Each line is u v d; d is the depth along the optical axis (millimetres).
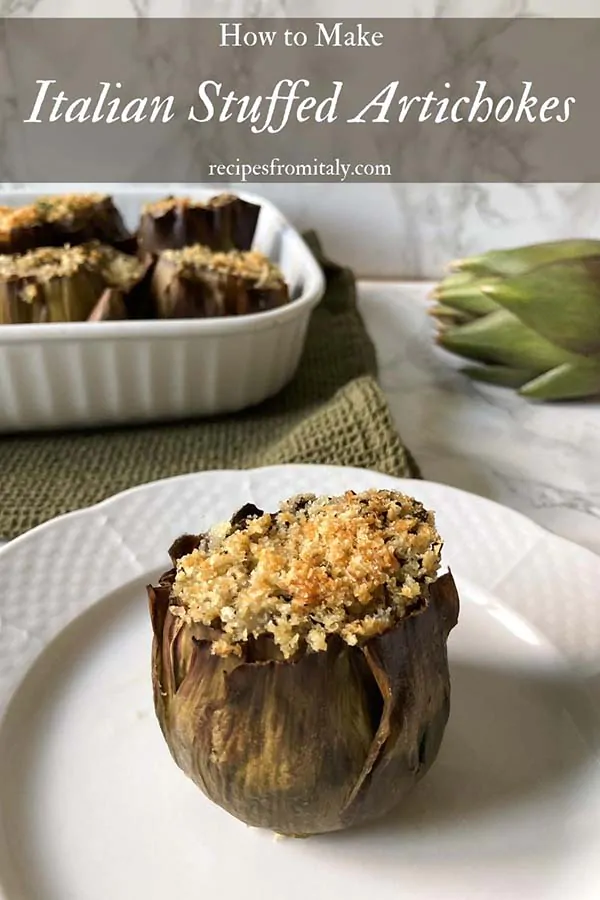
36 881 301
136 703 347
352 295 568
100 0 538
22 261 471
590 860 306
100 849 309
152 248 517
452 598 312
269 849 310
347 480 411
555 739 337
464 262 506
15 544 381
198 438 469
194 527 396
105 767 329
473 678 353
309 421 449
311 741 291
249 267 490
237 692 289
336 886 302
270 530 319
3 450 458
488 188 586
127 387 459
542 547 388
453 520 397
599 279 481
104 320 456
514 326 491
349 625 291
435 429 485
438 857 308
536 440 479
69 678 354
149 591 307
